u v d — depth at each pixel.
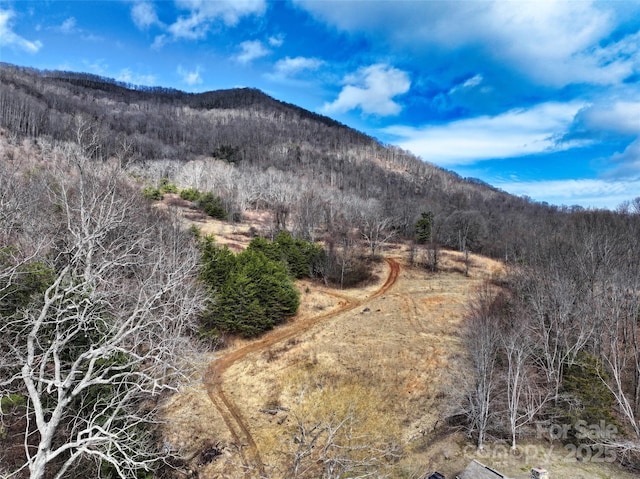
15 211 25.48
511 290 48.59
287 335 41.66
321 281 60.91
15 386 18.70
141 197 42.50
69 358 19.86
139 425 22.03
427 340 40.47
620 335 36.81
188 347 26.77
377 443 26.34
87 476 18.36
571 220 71.62
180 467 22.80
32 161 47.81
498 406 29.94
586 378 29.58
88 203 24.69
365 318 46.38
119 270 26.58
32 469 12.14
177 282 19.86
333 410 29.20
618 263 36.72
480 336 29.42
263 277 41.97
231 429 26.86
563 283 34.53
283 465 24.14
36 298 17.75
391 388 32.56
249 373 33.44
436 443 27.70
